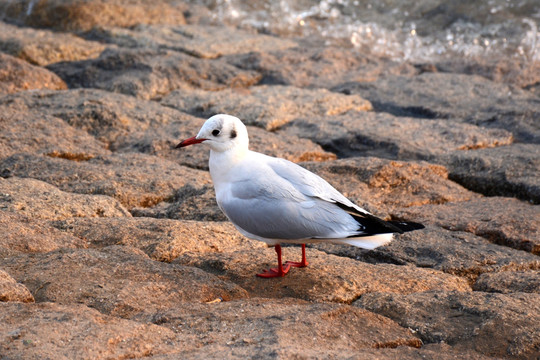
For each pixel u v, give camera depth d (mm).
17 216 9695
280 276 8609
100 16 22703
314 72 19250
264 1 26859
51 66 19141
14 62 17672
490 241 10422
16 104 15219
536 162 12969
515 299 7953
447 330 7281
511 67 19844
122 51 19109
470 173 12914
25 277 7945
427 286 8570
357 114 16188
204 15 25312
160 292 7809
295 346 6344
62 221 9898
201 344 6547
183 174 12500
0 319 6684
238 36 22406
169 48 20781
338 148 14562
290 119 15836
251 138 14258
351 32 24266
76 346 6266
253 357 6090
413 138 14508
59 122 14430
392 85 18234
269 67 19359
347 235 7973
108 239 9477
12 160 12516
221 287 8117
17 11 23078
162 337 6641
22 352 6113
